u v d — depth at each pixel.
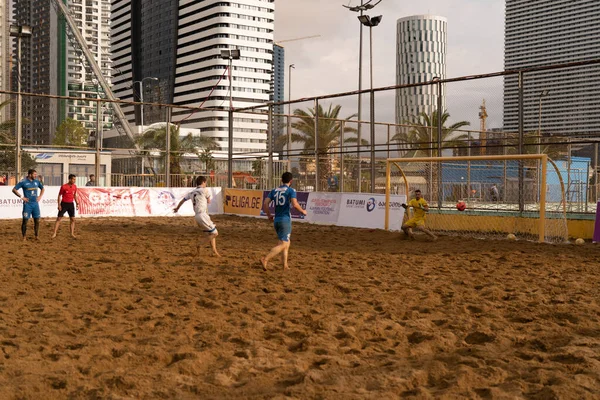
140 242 13.95
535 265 10.52
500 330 5.94
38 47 193.62
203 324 6.03
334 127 28.08
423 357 5.05
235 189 25.03
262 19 147.00
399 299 7.44
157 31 154.62
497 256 11.74
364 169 25.97
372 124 19.66
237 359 4.86
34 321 6.18
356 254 11.98
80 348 5.16
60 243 13.62
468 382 4.32
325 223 20.62
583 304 7.05
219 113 140.00
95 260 10.81
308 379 4.30
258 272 9.48
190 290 7.95
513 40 167.38
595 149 22.88
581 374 4.47
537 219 15.80
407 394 4.15
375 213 19.06
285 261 9.77
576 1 152.75
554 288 8.17
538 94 22.97
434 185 21.23
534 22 162.62
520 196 16.77
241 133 142.12
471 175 23.09
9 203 20.84
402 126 25.36
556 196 22.44
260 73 146.62
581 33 154.50
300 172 26.06
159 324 6.11
